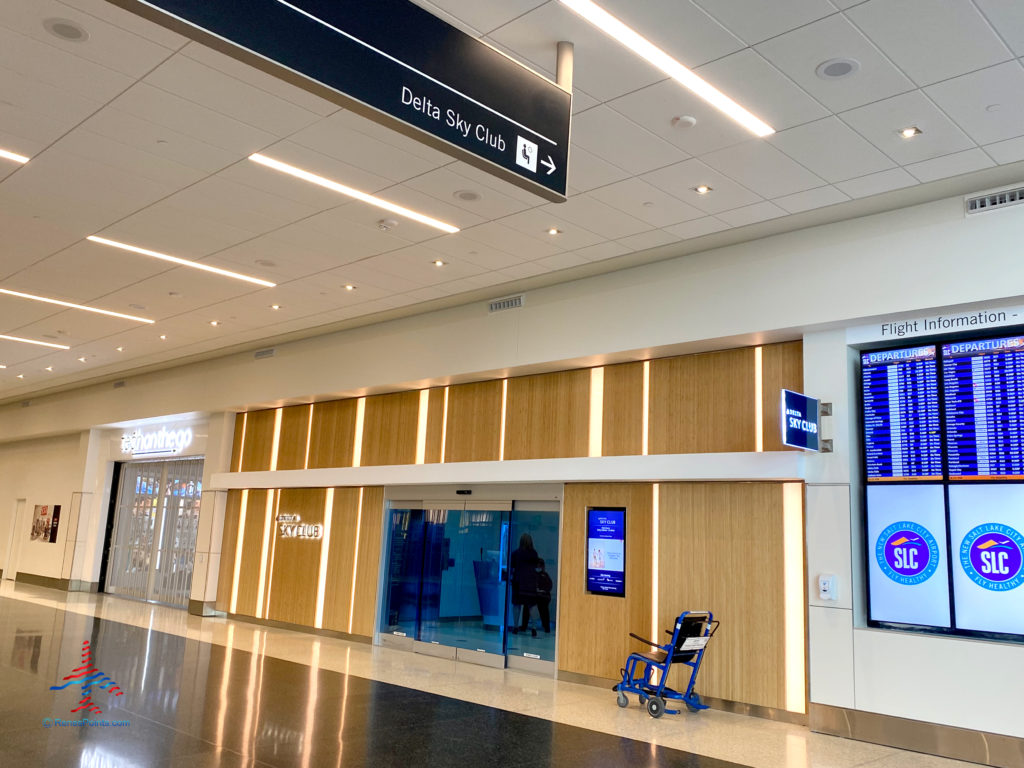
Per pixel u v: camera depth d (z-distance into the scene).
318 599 14.70
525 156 4.29
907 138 6.75
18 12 5.59
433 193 8.37
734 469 9.16
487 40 5.69
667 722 8.33
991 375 7.73
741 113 6.47
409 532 13.51
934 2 5.01
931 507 7.83
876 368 8.44
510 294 11.82
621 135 6.91
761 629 9.01
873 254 8.27
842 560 8.16
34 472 24.16
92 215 9.47
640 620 10.07
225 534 16.94
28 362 18.83
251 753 6.23
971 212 7.68
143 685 8.77
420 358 12.98
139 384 19.55
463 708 8.48
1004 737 6.96
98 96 6.73
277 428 16.38
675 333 9.76
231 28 3.09
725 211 8.43
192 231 9.81
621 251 9.80
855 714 7.83
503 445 12.17
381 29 3.65
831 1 5.04
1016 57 5.56
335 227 9.46
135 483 20.89
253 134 7.27
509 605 11.73
